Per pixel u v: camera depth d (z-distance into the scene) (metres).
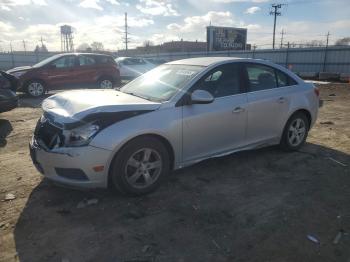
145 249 3.19
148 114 4.10
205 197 4.19
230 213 3.82
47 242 3.30
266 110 5.20
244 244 3.26
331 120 8.52
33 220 3.68
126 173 4.02
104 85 15.15
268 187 4.47
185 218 3.71
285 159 5.48
